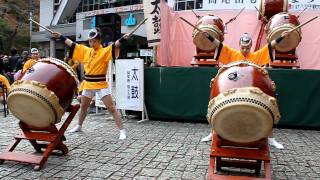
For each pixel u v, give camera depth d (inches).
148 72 308.8
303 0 385.1
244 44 226.7
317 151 216.7
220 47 235.5
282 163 191.5
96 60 234.8
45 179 161.9
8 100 174.6
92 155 198.8
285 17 303.0
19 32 1295.5
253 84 144.3
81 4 1088.2
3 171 171.9
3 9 1380.4
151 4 326.0
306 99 279.1
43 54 1181.1
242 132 144.6
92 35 232.5
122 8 867.4
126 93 309.4
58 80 174.9
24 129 191.8
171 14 405.7
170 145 221.8
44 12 1280.8
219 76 154.1
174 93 302.4
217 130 146.9
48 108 170.6
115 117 238.7
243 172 174.7
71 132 255.4
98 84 237.5
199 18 321.1
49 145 183.6
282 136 258.2
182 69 299.1
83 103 250.4
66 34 1035.3
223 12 401.7
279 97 281.3
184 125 289.0
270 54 229.0
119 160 190.2
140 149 211.9
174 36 405.1
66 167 178.4
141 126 282.8
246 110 137.5
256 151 156.3
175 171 173.9
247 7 398.6
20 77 177.3
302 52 382.6
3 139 233.5
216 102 141.9
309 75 277.7
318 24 380.5
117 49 232.8
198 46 306.2
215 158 163.0
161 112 306.5
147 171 173.5
